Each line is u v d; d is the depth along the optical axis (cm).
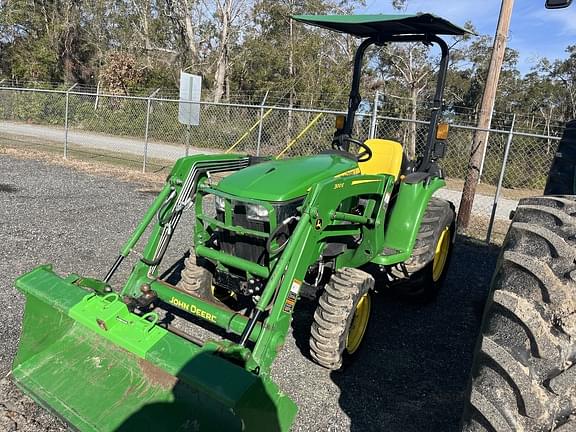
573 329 156
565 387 151
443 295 497
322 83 2419
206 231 344
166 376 251
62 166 1150
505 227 872
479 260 636
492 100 757
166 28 3039
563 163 374
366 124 1084
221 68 2505
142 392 252
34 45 3145
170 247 576
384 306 459
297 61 2498
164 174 1148
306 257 283
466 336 404
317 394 307
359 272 321
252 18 2708
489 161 1576
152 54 2897
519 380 154
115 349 270
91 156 1392
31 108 2402
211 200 836
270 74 2634
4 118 2441
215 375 210
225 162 369
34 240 554
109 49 3150
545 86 2698
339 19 369
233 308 380
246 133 1541
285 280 272
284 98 2219
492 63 747
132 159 1396
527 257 170
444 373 345
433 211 436
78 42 3244
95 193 861
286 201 290
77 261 499
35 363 278
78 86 2953
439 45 410
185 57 2817
